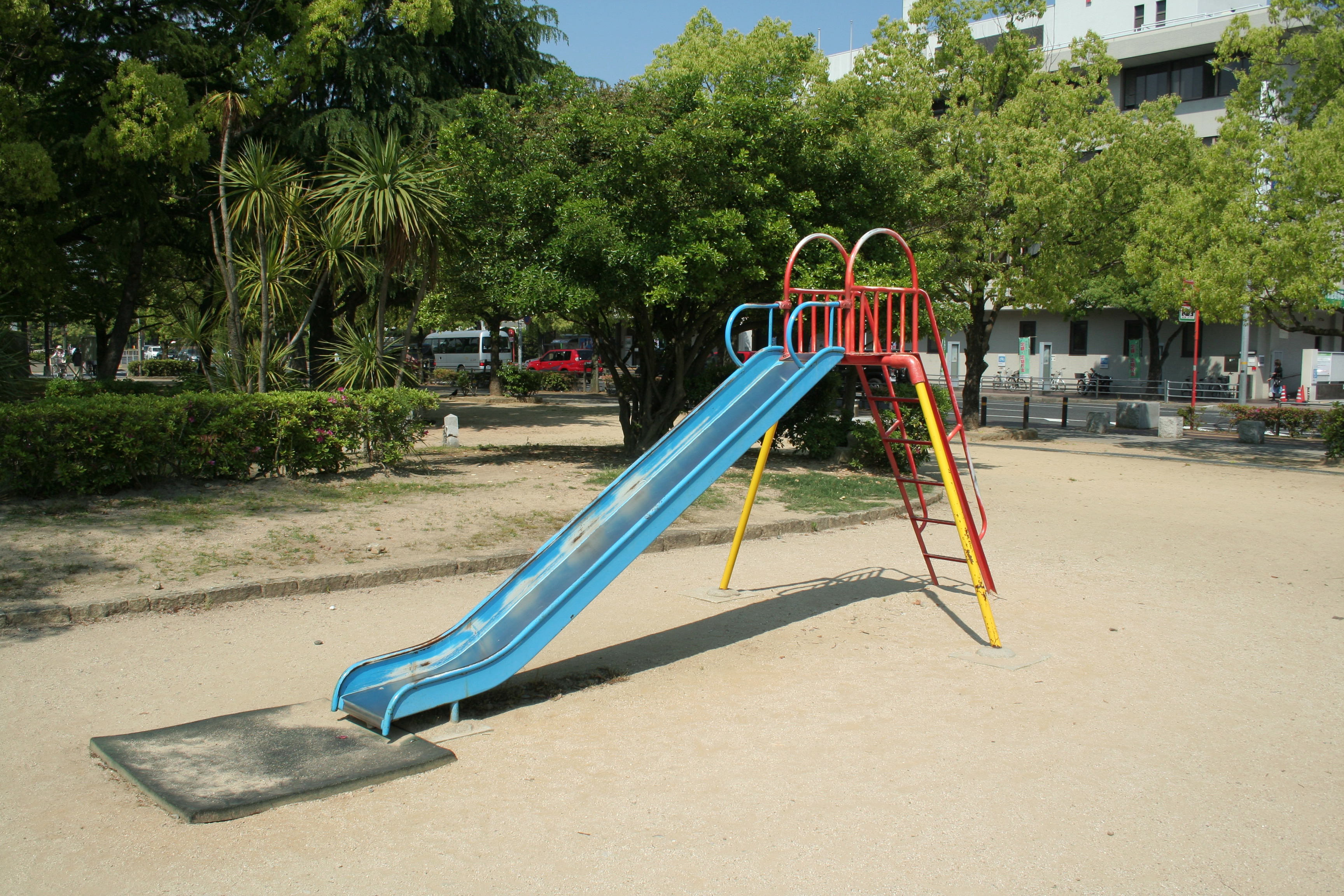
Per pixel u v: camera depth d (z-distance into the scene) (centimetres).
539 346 5981
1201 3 4222
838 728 485
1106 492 1388
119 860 343
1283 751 461
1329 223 1548
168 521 885
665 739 469
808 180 1411
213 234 1468
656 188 1275
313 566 763
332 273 1518
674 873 340
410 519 965
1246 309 1819
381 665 506
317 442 1165
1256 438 2108
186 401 1052
